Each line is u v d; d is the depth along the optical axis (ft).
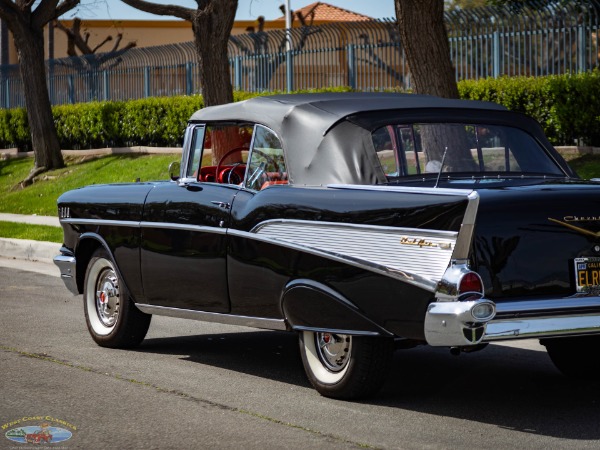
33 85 95.86
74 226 29.01
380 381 21.31
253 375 24.86
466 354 27.58
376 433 19.21
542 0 63.77
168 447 18.34
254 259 22.85
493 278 19.16
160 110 90.74
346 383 21.43
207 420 20.27
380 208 20.04
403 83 74.54
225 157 25.62
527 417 20.47
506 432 19.29
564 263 19.81
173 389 23.17
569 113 59.67
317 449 18.15
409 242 19.48
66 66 112.37
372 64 76.69
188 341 29.81
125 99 104.01
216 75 66.18
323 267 21.03
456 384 23.70
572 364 24.03
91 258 28.78
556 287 19.74
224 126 25.30
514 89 62.54
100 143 100.42
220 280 24.00
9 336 30.48
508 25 65.98
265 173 23.59
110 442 18.70
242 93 84.58
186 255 24.94
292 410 21.07
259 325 23.41
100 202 28.02
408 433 19.20
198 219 24.56
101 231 27.96
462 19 68.74
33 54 95.91
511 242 19.30
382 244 19.92
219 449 18.19
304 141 22.84
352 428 19.58
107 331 28.55
